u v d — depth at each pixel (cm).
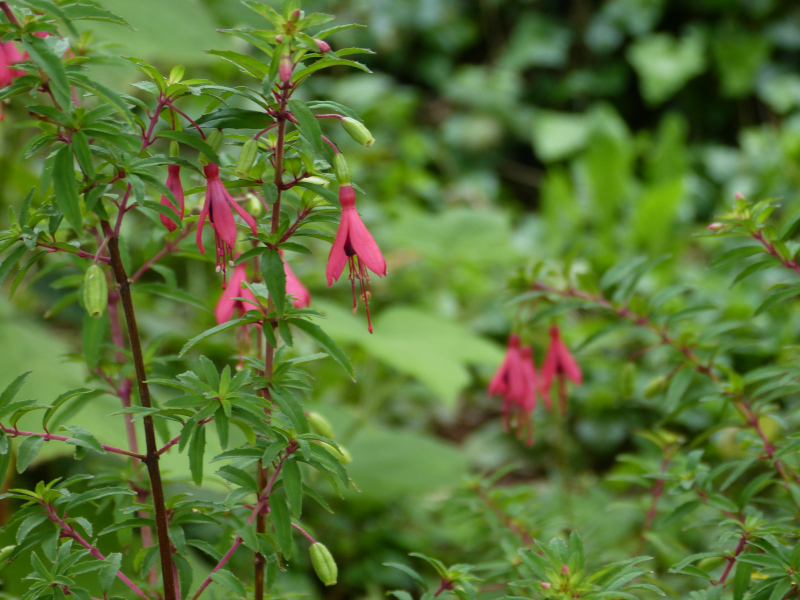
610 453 223
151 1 168
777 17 383
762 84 381
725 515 105
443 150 384
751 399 109
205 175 97
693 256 298
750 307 222
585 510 144
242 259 96
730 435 176
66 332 219
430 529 176
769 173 302
